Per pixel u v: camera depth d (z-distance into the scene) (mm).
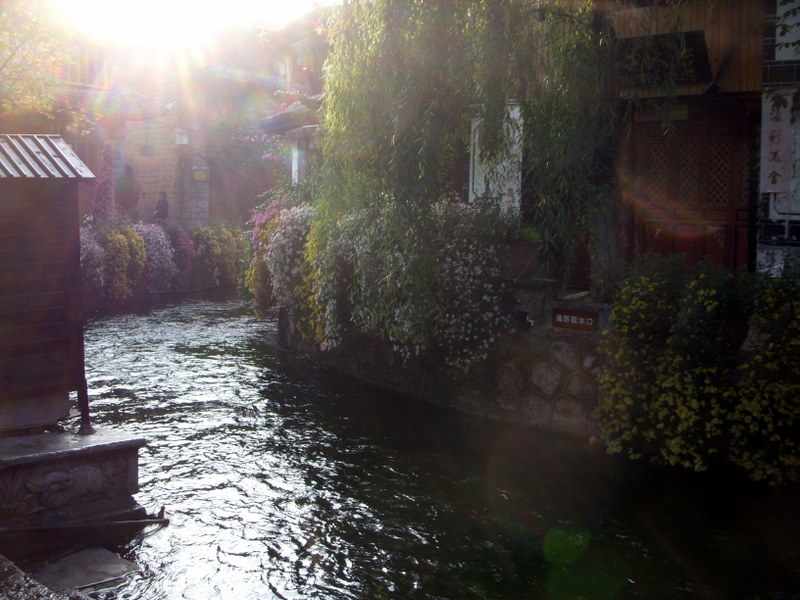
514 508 5805
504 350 7914
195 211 26969
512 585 4652
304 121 15383
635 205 9656
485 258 7680
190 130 26656
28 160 5344
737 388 5934
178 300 19312
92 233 17219
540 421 7605
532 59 7039
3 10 9898
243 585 4633
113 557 4945
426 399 8859
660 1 8000
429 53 6977
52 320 5438
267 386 9719
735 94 8734
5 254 5258
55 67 11273
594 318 7129
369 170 7414
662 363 6238
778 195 7340
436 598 4504
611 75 7082
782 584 4602
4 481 4914
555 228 7098
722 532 5301
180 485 6262
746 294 5961
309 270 10680
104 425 7887
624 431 6629
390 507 5852
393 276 7648
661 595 4500
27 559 4887
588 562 4934
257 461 6871
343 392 9406
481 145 7539
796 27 7086
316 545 5199
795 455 5738
